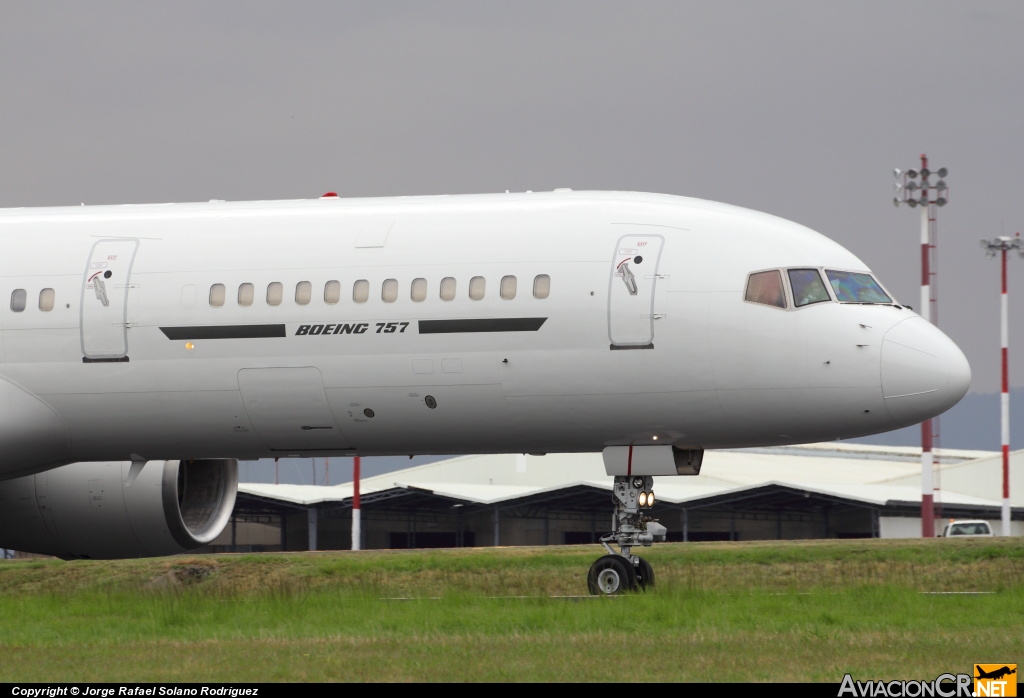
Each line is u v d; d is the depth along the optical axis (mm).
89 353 87750
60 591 90000
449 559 107625
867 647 57344
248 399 86625
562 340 82500
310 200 91000
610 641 59500
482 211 86750
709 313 81688
